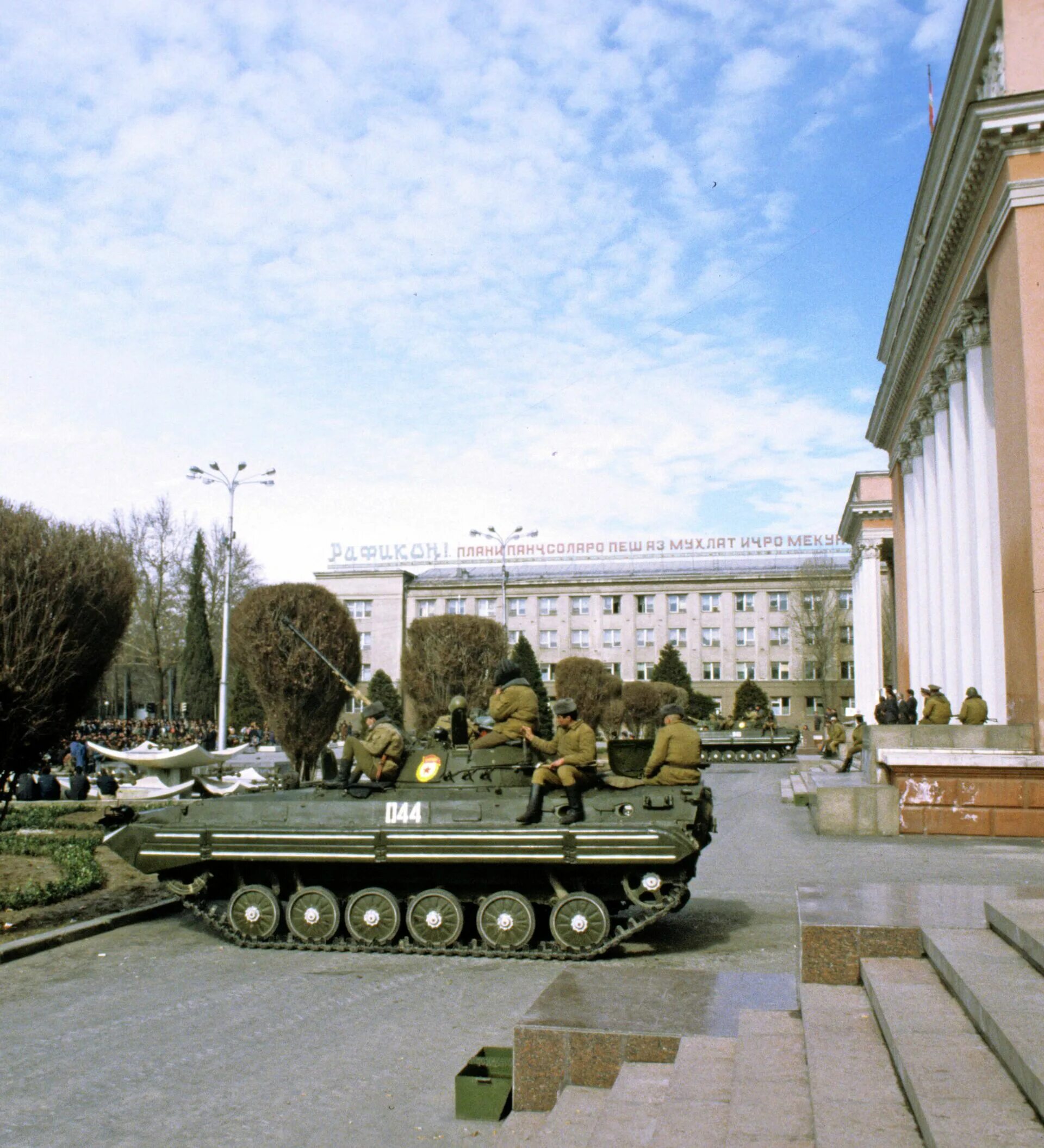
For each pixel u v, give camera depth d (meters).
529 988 8.27
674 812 9.59
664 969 6.68
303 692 23.64
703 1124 4.32
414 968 9.01
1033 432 17.06
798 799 23.92
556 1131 4.73
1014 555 18.00
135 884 12.88
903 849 15.62
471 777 10.34
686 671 70.75
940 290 24.20
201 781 12.46
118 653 13.37
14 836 17.00
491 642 38.97
